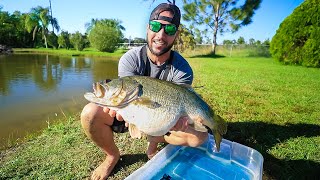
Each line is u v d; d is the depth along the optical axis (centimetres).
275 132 152
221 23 995
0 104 237
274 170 113
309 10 568
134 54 112
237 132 150
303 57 578
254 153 112
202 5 951
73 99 261
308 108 203
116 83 88
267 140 142
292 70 486
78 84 358
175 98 90
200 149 125
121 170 112
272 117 177
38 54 1118
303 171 113
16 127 175
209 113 97
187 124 94
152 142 116
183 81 114
